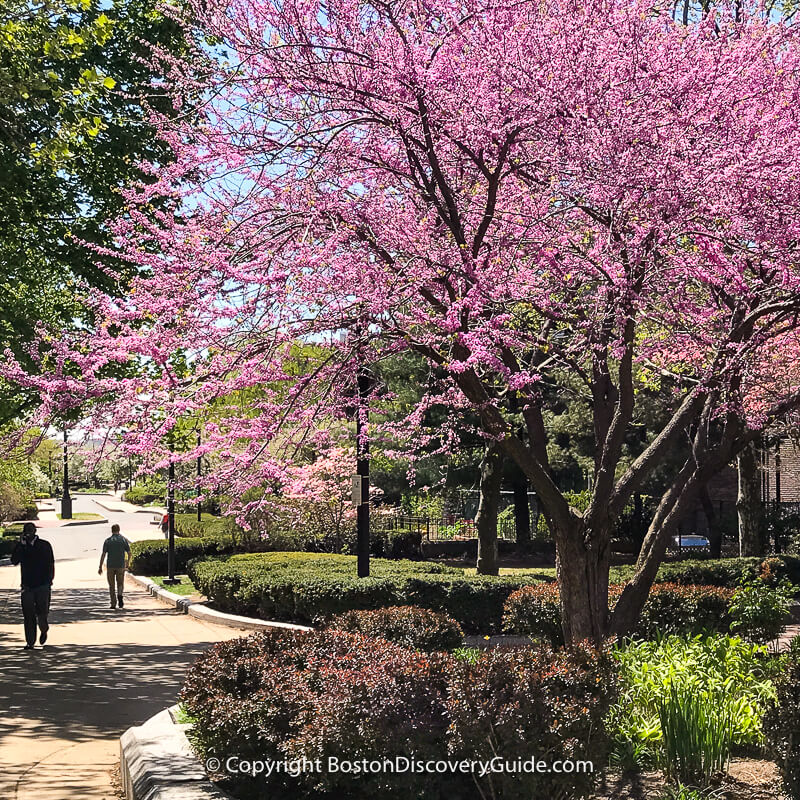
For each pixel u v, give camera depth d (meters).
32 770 7.45
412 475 8.79
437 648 10.00
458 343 7.03
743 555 20.89
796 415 10.59
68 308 16.22
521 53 6.87
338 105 7.16
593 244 8.06
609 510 8.63
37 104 10.98
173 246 6.84
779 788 5.91
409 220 7.61
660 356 10.09
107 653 14.05
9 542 40.06
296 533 26.42
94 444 6.55
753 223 6.96
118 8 14.58
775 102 7.48
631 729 6.41
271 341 6.89
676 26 7.93
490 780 5.17
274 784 6.01
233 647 7.18
